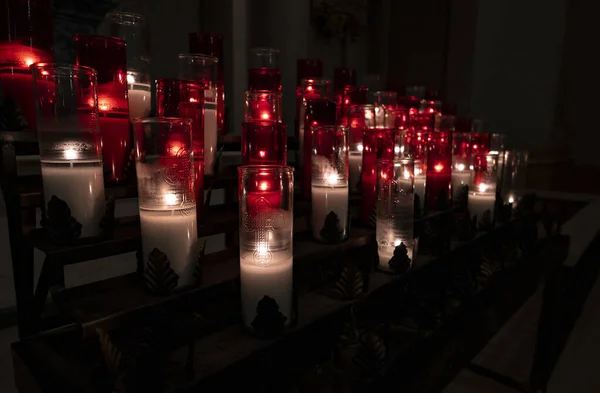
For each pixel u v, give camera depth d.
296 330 0.57
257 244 0.55
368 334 0.60
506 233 1.23
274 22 1.94
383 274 0.78
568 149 3.13
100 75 0.55
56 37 1.18
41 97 0.47
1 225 1.03
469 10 2.57
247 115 0.75
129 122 0.60
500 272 1.01
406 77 2.90
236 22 1.87
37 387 0.40
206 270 0.63
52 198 0.48
